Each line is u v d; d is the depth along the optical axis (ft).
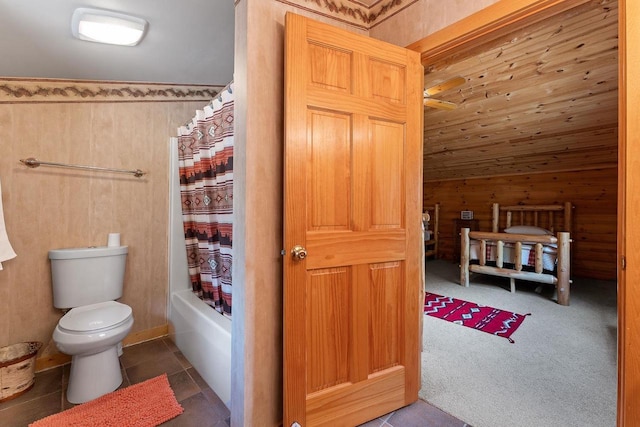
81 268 6.58
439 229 20.26
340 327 4.72
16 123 6.34
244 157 4.42
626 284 3.28
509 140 12.53
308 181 4.44
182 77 7.91
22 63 5.85
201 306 7.10
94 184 7.33
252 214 4.41
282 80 4.67
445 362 6.75
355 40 4.74
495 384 5.90
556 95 9.04
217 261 6.88
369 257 4.90
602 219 13.96
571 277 14.53
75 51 5.80
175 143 8.52
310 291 4.47
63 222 6.92
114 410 5.31
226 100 5.99
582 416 4.98
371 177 4.93
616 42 6.73
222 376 5.57
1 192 5.83
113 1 4.61
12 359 5.68
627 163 3.26
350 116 4.75
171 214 8.44
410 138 5.24
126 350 7.59
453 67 8.07
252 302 4.42
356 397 4.82
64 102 6.91
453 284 13.64
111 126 7.55
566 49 7.12
